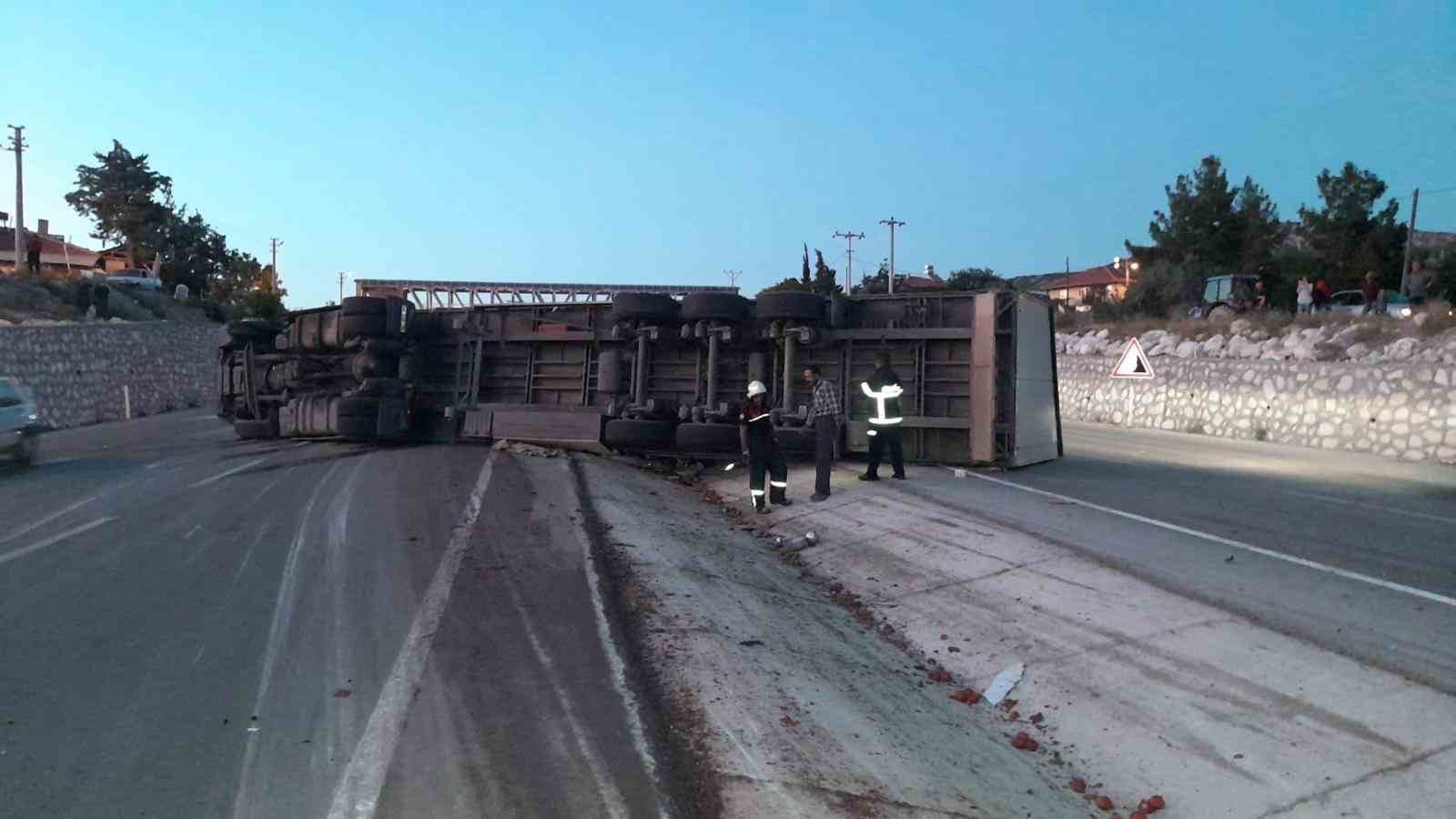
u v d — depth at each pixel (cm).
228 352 2258
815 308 1547
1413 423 1769
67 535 1027
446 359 1928
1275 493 1295
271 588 825
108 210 6681
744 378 1645
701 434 1562
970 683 701
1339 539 990
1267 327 2430
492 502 1204
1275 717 579
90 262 7131
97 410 3284
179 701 583
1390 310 2600
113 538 1014
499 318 1878
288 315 2109
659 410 1645
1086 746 588
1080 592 812
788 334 1550
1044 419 1628
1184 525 1053
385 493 1277
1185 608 750
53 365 3031
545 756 517
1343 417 1925
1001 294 1488
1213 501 1215
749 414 1288
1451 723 546
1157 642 695
